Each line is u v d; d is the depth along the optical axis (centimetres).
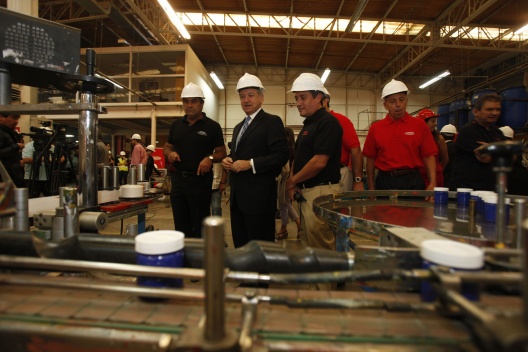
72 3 605
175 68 758
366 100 1055
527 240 28
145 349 37
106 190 140
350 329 39
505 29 692
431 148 193
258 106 168
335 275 47
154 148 685
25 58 92
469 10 580
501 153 51
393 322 40
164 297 43
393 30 727
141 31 718
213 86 984
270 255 56
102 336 37
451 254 42
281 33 758
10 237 58
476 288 40
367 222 80
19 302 45
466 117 466
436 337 37
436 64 929
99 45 852
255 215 158
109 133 977
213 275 32
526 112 384
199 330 34
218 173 340
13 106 94
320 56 893
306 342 36
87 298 47
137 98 725
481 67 952
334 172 152
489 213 93
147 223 375
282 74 1039
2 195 46
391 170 192
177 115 693
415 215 105
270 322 41
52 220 82
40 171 315
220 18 696
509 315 30
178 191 203
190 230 211
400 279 43
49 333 38
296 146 168
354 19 574
